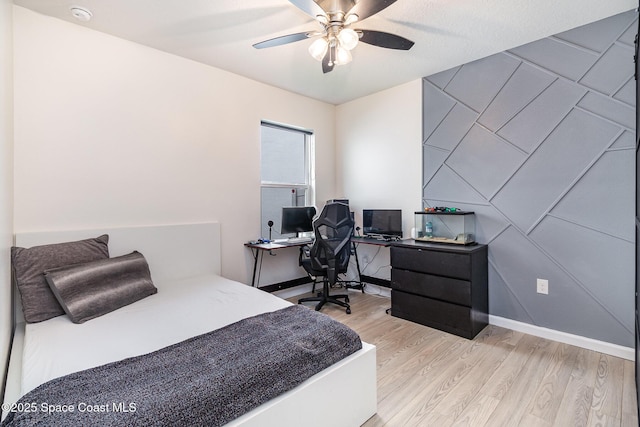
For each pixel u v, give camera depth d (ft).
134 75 8.50
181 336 5.01
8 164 5.93
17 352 5.06
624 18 7.09
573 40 7.77
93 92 7.83
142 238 8.49
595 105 7.49
